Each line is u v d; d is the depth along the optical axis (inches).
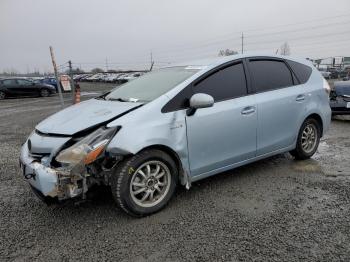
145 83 178.7
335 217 137.8
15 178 202.1
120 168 136.3
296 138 200.8
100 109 154.9
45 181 128.4
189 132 150.7
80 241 126.8
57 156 133.4
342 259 109.6
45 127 152.0
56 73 394.6
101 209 152.5
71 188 128.9
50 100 829.2
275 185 174.1
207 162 159.5
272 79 188.2
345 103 340.8
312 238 122.5
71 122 146.7
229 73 170.7
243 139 171.2
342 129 318.3
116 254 117.6
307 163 208.7
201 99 144.8
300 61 209.8
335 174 188.2
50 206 158.4
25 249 123.0
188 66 176.1
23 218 147.3
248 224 134.6
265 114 178.7
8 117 506.0
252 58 183.2
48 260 115.9
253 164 209.0
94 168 134.8
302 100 198.4
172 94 150.0
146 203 144.3
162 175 147.8
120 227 136.0
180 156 149.4
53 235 132.0
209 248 119.0
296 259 110.6
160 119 143.1
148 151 140.6
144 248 120.6
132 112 141.9
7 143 307.1
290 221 135.7
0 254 120.2
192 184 178.2
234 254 114.8
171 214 145.5
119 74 2082.9
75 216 147.0
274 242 121.0
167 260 113.1
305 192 164.1
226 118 162.1
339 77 1737.2
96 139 131.3
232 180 182.7
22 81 941.8
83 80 2236.7
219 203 154.7
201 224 136.0
